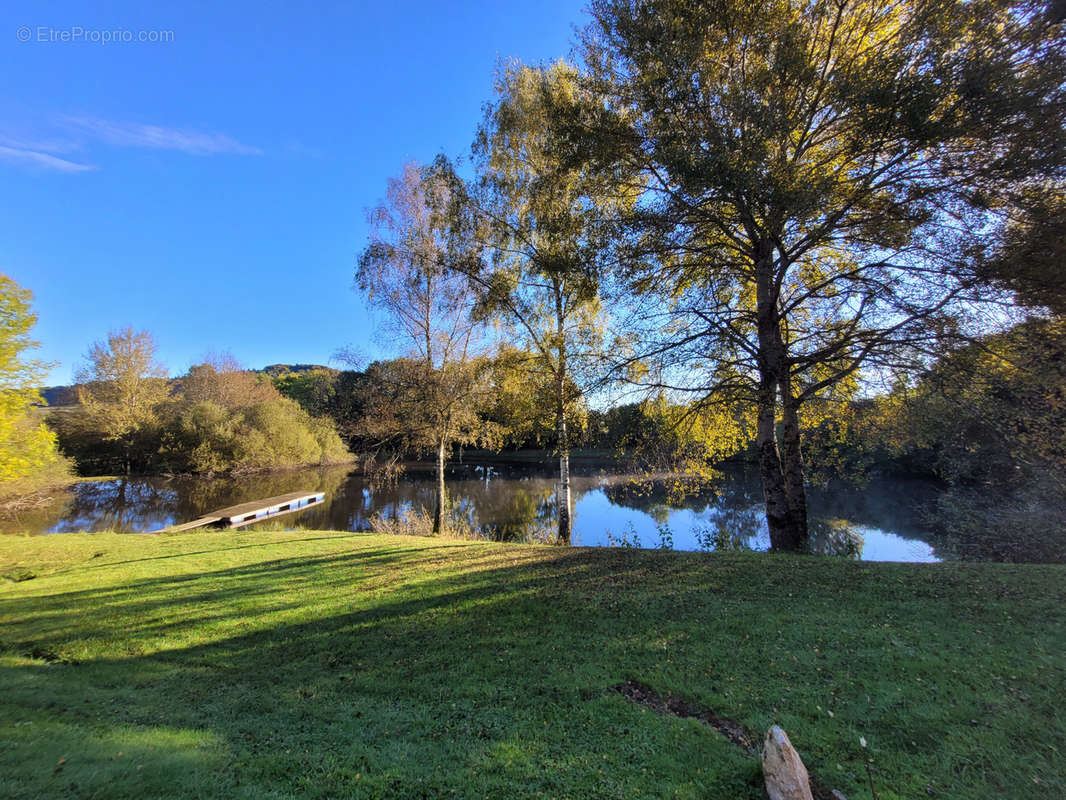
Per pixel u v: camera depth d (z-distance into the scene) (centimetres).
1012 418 754
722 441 1159
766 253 905
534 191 1288
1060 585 591
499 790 294
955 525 1177
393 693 429
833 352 865
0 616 661
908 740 329
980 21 606
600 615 588
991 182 634
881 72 648
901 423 952
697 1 766
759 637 496
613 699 401
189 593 754
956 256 688
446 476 3697
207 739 352
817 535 1488
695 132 723
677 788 292
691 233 854
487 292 1401
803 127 807
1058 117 579
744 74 770
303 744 348
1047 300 633
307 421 4419
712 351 912
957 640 460
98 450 3784
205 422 3706
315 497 2606
